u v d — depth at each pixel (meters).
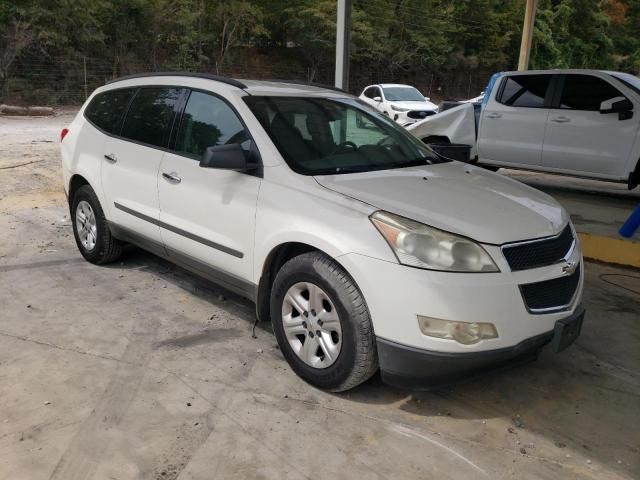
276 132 3.74
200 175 3.96
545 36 42.56
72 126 5.49
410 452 2.88
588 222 7.33
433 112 18.03
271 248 3.46
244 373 3.53
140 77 4.94
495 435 3.04
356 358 3.09
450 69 40.75
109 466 2.69
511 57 43.09
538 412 3.27
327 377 3.26
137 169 4.51
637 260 5.75
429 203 3.23
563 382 3.60
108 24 27.05
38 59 24.67
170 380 3.43
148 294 4.68
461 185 3.66
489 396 3.41
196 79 4.34
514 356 3.00
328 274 3.14
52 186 8.54
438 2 39.62
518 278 2.97
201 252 4.05
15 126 16.77
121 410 3.12
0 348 3.73
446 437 3.01
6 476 2.60
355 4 35.00
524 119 8.75
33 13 23.83
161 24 28.81
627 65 51.56
